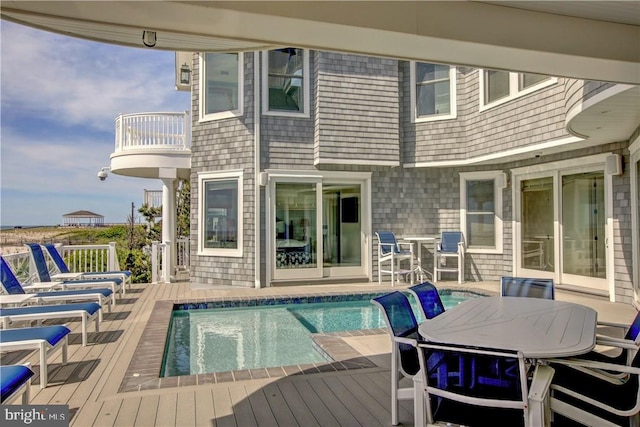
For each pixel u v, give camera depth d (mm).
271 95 9773
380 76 10203
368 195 10414
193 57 10172
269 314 7922
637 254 6848
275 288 9477
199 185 10062
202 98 10031
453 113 10180
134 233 18219
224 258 9812
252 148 9586
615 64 3604
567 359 2736
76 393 3729
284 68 9867
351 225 10453
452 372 2607
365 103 10086
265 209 9641
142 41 3645
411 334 3352
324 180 10258
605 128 6402
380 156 10164
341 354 4801
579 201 8352
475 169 10375
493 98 9391
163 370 4891
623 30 3525
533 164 9164
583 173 8234
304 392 3732
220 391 3754
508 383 2467
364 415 3295
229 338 6445
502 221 10055
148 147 10547
